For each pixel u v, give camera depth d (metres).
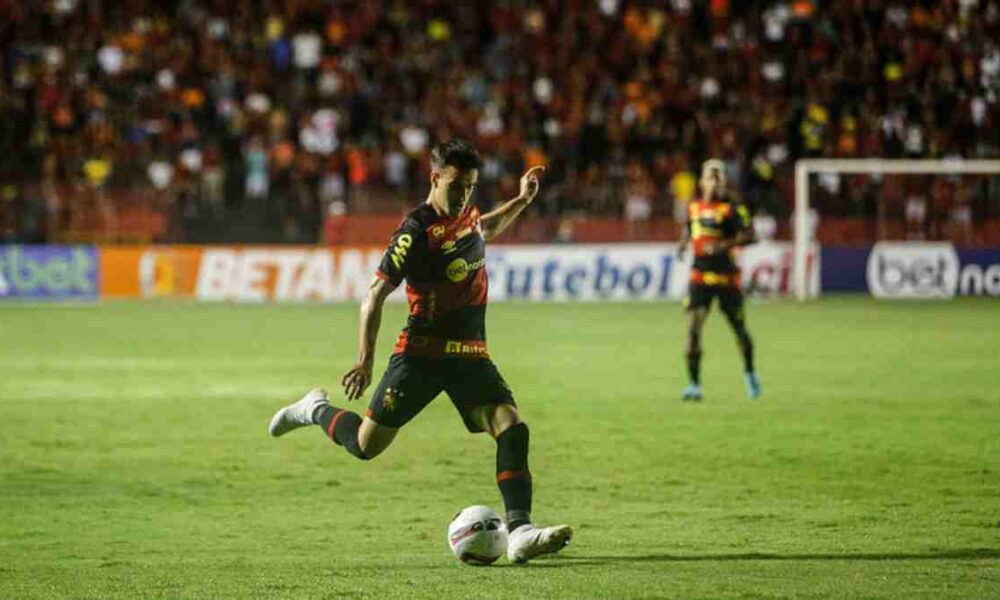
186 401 46.12
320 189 103.81
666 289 98.56
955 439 37.56
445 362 22.86
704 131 109.94
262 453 35.97
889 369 54.78
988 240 101.94
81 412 43.59
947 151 108.50
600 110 113.00
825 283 99.62
